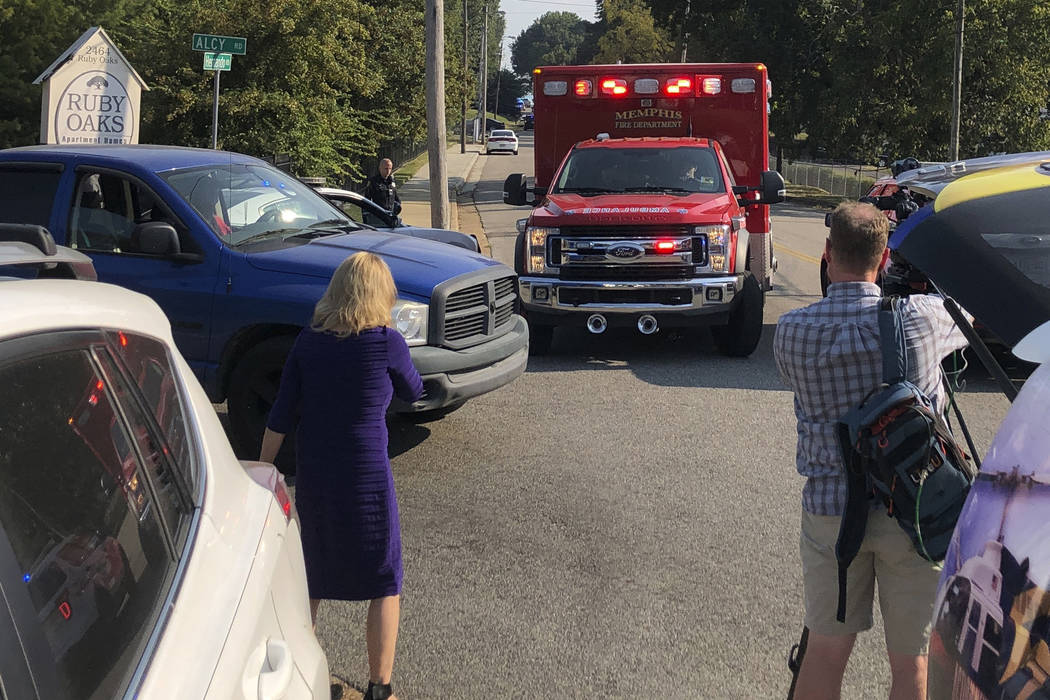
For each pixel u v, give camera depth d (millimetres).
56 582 1572
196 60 20344
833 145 42781
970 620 1781
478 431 7684
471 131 112250
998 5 37438
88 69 11492
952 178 7445
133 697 1617
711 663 4328
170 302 6727
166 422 2295
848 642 3303
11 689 1374
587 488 6441
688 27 48219
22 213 7020
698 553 5449
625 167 11008
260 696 2020
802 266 18094
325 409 3898
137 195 7051
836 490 3227
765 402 8539
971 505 1927
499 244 20859
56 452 1722
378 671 3914
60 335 1882
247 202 7164
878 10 39281
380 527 3910
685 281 9609
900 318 3164
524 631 4605
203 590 2010
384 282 3988
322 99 22125
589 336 11641
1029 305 2543
